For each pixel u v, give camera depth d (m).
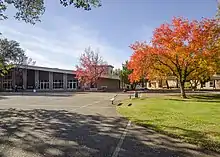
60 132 8.80
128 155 6.07
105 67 59.72
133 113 14.44
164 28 26.22
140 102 22.47
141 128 9.66
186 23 25.44
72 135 8.30
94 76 56.91
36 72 58.97
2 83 58.00
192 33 25.25
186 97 28.28
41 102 23.28
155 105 19.25
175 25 25.95
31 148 6.63
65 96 33.53
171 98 27.25
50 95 36.12
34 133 8.59
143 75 27.97
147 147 6.81
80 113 14.61
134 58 26.91
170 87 65.06
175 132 8.73
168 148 6.71
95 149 6.58
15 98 29.20
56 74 59.91
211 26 25.19
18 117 12.72
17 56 58.91
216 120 11.48
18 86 58.03
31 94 39.25
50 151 6.36
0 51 56.59
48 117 12.78
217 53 25.19
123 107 18.27
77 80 60.41
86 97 31.22
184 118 12.20
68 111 15.72
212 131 8.88
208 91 46.44
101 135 8.34
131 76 28.00
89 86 58.00
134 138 7.91
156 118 12.30
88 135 8.33
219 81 63.16
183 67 27.56
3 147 6.72
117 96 33.50
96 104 21.19
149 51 26.61
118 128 9.67
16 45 58.94
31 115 13.59
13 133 8.57
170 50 26.39
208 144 7.08
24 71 58.44
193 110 15.95
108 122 11.16
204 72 28.48
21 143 7.16
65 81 60.22
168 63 27.88
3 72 24.58
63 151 6.37
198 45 25.02
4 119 11.96
